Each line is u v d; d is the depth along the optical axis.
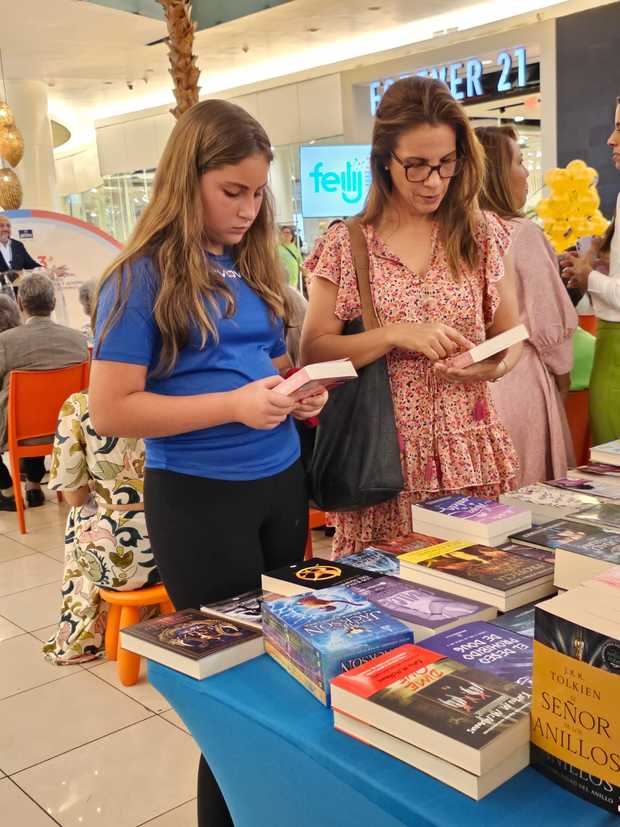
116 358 1.32
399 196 1.67
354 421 1.65
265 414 1.29
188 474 1.41
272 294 1.52
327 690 0.98
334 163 7.73
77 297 6.93
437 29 8.61
